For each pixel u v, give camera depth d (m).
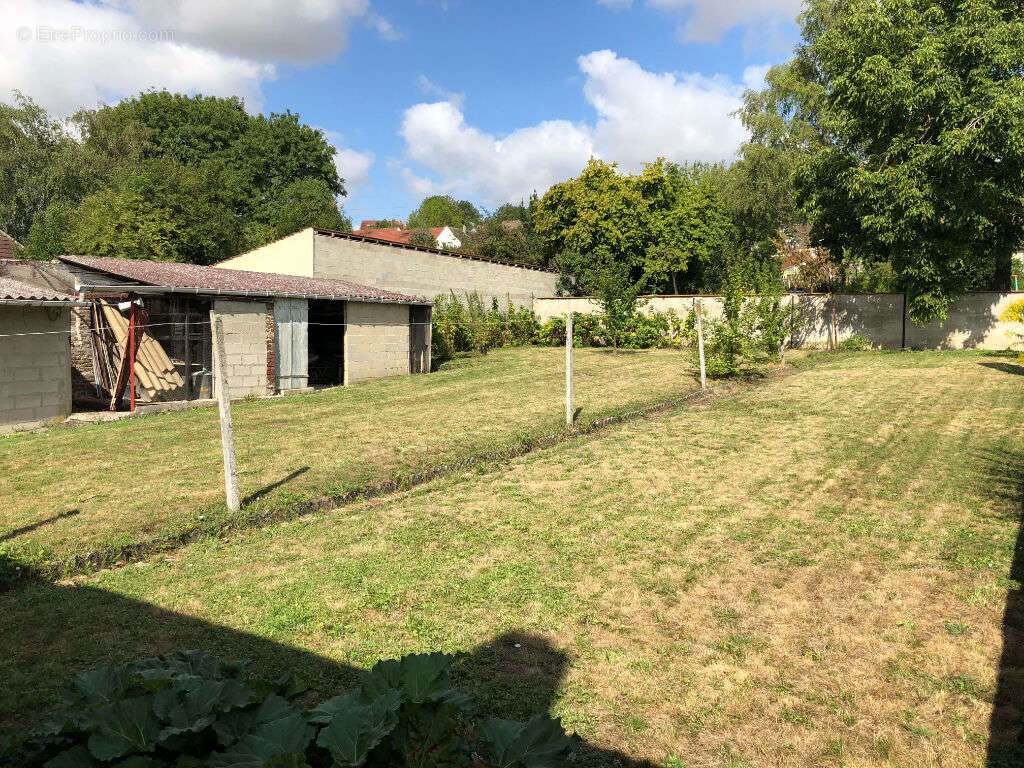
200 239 34.62
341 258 23.27
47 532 6.64
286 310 17.23
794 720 3.63
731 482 8.38
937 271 21.14
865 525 6.70
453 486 8.49
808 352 24.92
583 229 35.53
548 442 11.05
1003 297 22.94
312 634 4.60
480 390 16.67
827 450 9.93
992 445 9.88
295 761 2.15
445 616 4.86
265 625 4.74
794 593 5.21
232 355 16.12
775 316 20.52
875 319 25.20
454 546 6.32
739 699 3.82
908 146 20.45
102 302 15.28
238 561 6.04
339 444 10.61
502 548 6.25
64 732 2.42
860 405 13.59
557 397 15.24
